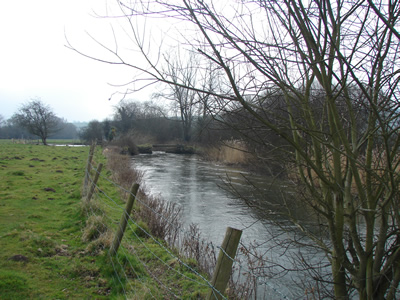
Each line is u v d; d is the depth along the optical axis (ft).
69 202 28.32
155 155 110.83
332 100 8.55
